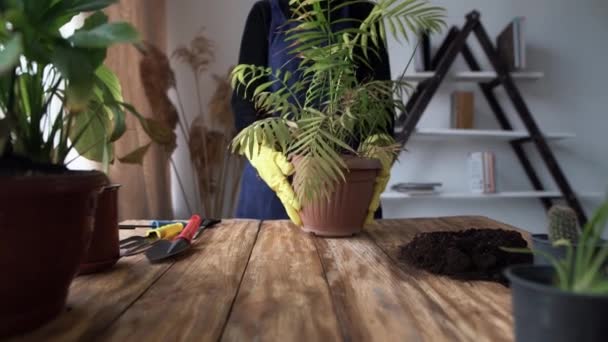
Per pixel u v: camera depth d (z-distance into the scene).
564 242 0.38
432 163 2.62
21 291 0.40
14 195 0.37
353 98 0.85
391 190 2.42
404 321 0.43
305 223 0.91
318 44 0.89
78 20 1.42
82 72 0.38
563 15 2.62
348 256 0.72
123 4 2.02
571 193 2.37
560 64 2.64
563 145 2.66
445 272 0.60
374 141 0.94
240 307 0.48
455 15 2.57
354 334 0.40
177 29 2.56
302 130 0.81
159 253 0.71
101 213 0.62
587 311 0.27
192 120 2.59
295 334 0.40
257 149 0.87
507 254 0.61
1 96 0.43
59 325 0.43
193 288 0.55
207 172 2.38
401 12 0.89
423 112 2.34
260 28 1.45
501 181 2.65
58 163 0.46
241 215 1.55
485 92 2.56
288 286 0.56
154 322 0.44
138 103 2.18
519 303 0.31
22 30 0.38
